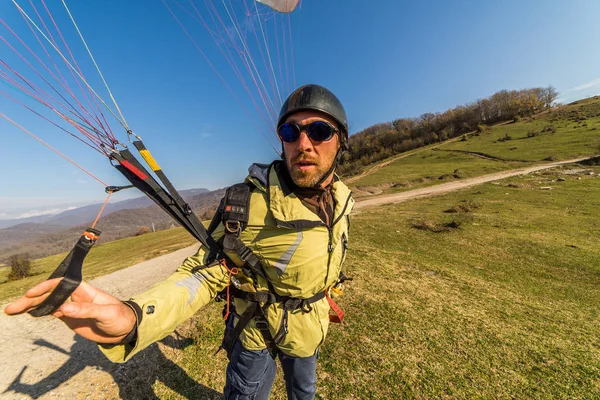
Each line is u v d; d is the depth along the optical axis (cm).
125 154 105
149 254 1139
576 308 421
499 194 1712
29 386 287
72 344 363
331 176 136
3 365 328
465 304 416
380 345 306
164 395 251
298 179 116
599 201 1351
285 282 123
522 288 496
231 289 134
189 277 112
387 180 2984
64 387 278
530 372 271
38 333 406
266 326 132
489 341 320
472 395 242
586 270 581
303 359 144
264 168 129
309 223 116
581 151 3167
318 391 245
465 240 801
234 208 116
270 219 116
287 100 126
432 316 372
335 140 122
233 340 137
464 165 3450
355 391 244
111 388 267
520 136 4688
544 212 1194
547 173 2392
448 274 546
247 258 115
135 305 82
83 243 67
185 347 311
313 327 135
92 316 66
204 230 120
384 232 921
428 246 749
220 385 256
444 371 269
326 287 140
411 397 238
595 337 336
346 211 138
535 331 347
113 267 945
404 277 516
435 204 1564
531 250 713
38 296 59
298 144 112
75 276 65
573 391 247
